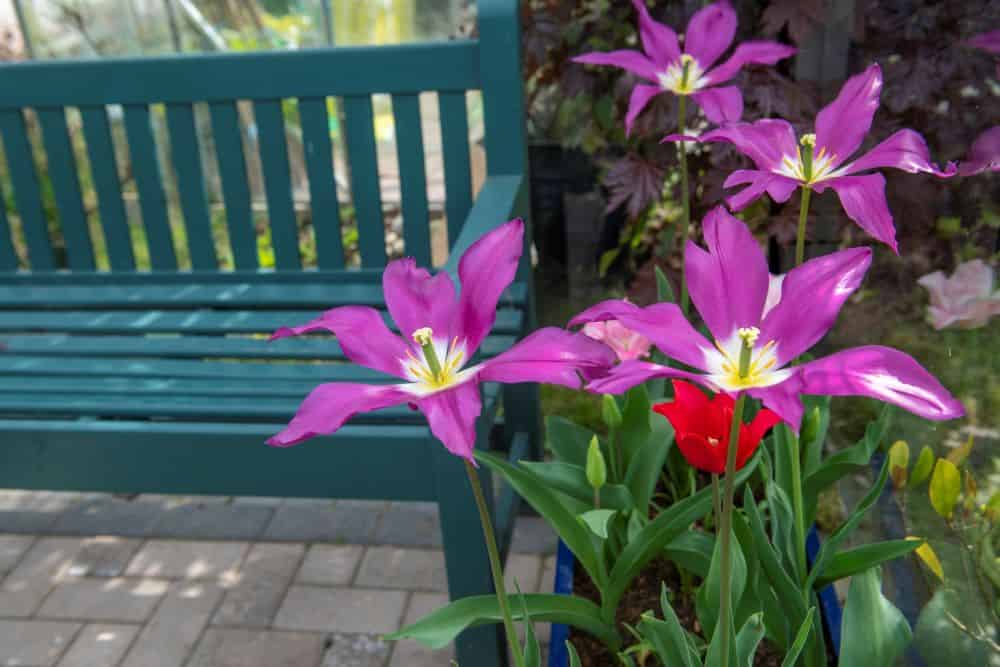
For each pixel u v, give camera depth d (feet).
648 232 10.86
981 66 4.57
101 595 8.47
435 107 14.24
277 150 8.91
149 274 9.37
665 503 7.20
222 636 7.98
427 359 3.28
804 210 4.17
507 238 3.46
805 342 2.96
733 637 4.30
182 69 8.72
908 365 2.61
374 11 13.65
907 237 4.70
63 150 9.18
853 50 7.50
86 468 7.00
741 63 6.04
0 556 8.98
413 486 6.66
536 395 8.86
